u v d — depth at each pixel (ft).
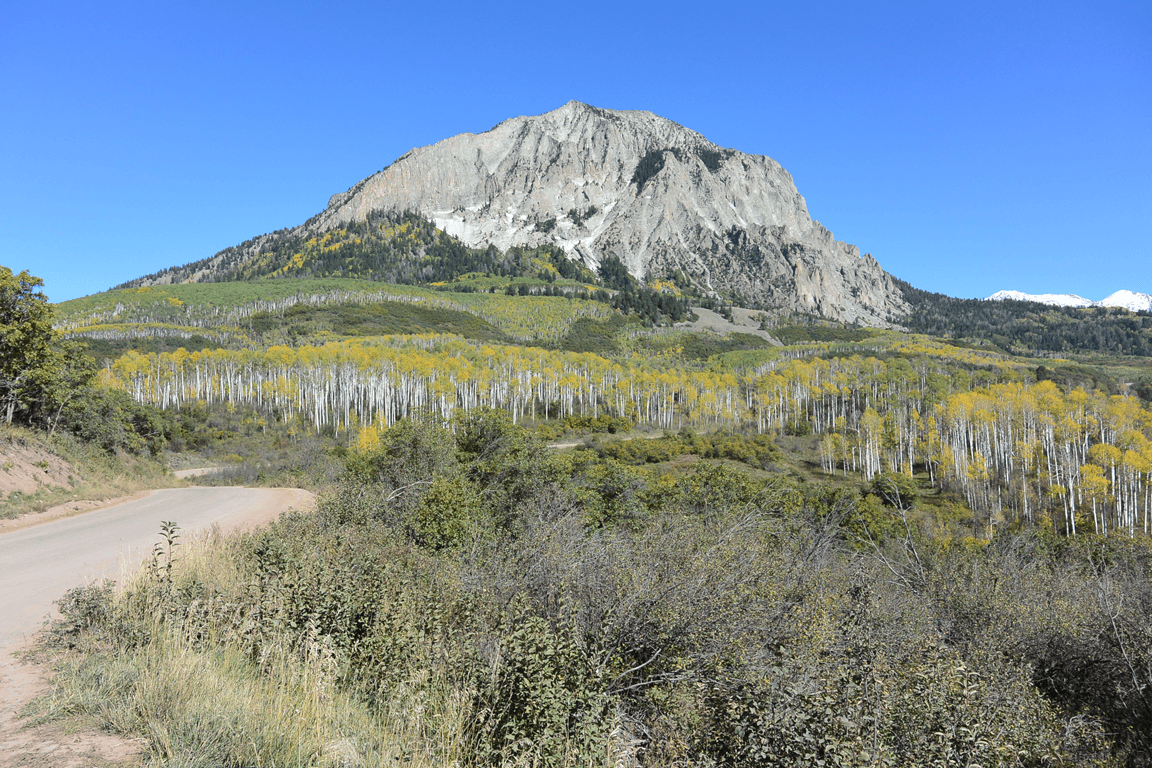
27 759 10.28
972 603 21.94
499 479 43.42
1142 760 15.98
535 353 350.02
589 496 43.29
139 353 286.66
